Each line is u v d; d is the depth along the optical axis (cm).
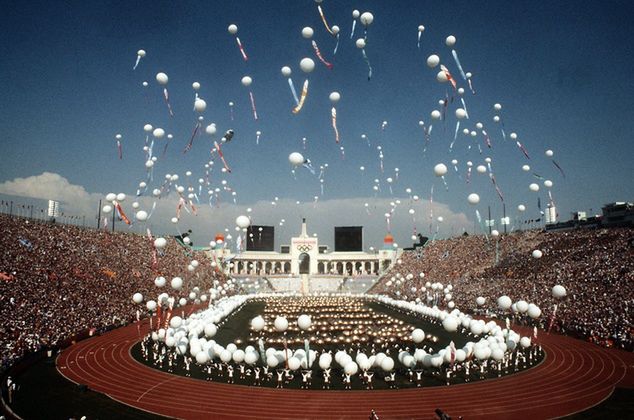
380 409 2420
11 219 6550
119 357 3550
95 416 2295
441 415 2225
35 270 5284
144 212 2688
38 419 2233
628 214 8794
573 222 10238
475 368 3173
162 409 2422
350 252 13138
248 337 4597
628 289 4978
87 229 8031
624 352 3734
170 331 3412
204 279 9150
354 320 5650
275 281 11681
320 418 2302
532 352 3712
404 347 4053
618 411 2358
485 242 9694
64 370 3170
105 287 5944
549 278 6306
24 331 3750
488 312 5919
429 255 10869
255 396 2627
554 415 2314
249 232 12862
